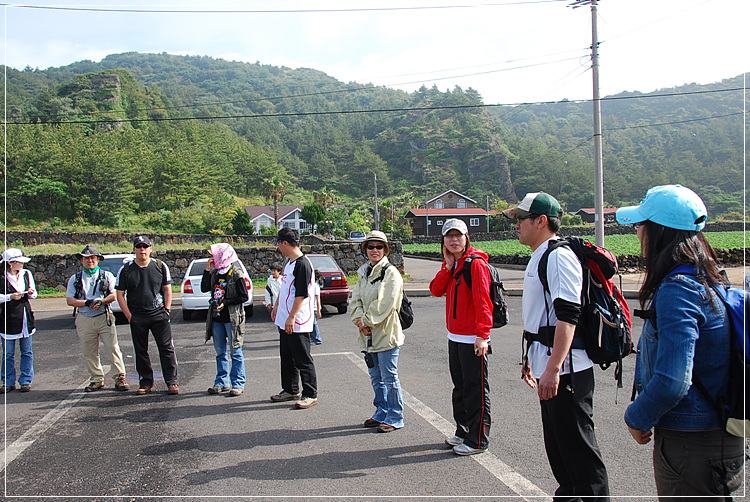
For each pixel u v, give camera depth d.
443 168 183.38
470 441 4.29
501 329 10.15
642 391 2.33
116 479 3.97
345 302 13.02
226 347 6.41
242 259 19.95
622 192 151.75
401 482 3.81
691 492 2.15
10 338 6.48
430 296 16.75
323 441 4.67
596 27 16.83
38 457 4.42
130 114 141.50
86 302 6.34
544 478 3.83
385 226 90.88
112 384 6.90
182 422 5.28
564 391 2.85
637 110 198.88
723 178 132.12
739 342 2.10
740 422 2.05
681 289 2.12
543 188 165.25
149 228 76.12
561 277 2.83
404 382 6.60
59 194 73.75
